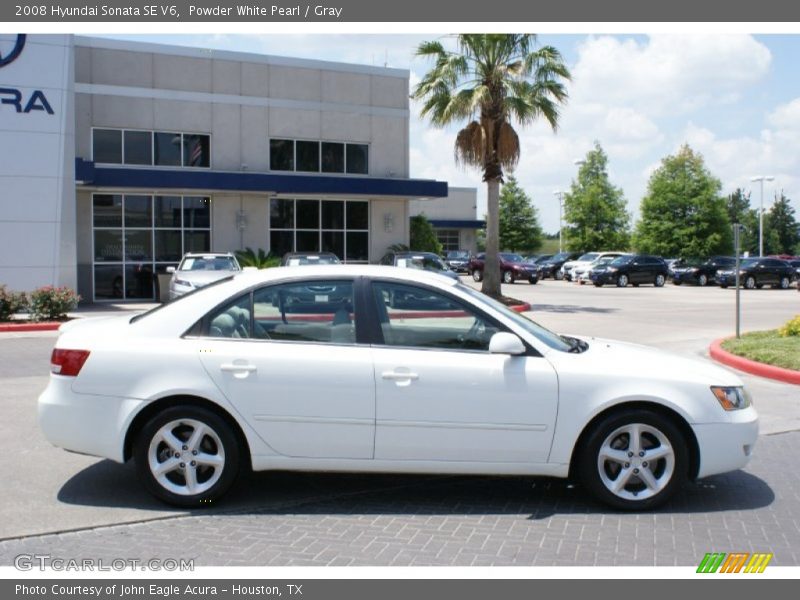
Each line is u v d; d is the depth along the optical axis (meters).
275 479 6.27
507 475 5.54
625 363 5.60
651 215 53.53
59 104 20.92
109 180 24.00
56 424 5.46
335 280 5.66
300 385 5.41
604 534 5.13
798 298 30.11
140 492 5.88
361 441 5.43
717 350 13.10
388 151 30.97
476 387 5.41
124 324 5.72
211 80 27.53
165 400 5.47
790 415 8.88
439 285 5.65
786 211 91.50
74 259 21.44
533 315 21.25
